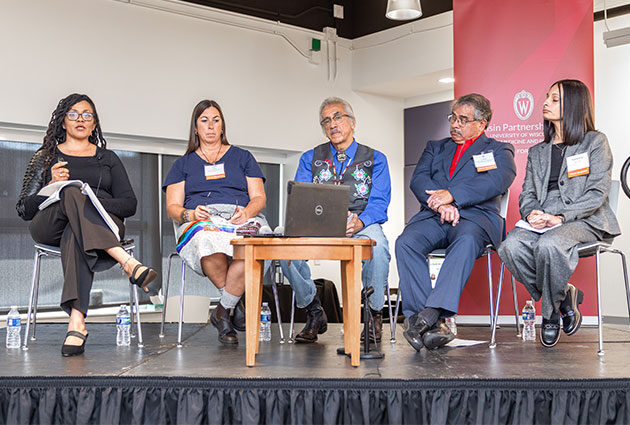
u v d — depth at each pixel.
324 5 7.16
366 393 2.50
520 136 4.71
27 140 5.67
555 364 2.92
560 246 3.41
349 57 7.36
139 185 6.27
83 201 3.38
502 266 3.63
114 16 5.86
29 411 2.57
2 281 5.57
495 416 2.49
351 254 2.82
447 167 3.94
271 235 2.97
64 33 5.61
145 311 6.20
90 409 2.56
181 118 6.21
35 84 5.47
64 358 3.18
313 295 3.83
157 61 6.08
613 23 6.18
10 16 5.36
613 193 3.74
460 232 3.54
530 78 4.70
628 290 3.54
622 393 2.52
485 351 3.37
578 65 4.66
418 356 3.18
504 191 3.83
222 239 3.54
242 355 3.24
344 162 4.05
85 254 3.37
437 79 6.93
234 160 4.02
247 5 6.61
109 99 5.82
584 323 4.62
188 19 6.26
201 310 5.97
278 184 7.24
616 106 6.21
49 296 5.75
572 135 3.74
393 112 7.71
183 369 2.79
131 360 3.09
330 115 4.01
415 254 3.57
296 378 2.53
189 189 3.94
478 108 3.91
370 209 3.90
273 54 6.79
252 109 6.64
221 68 6.45
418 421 2.51
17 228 5.66
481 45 4.79
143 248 6.27
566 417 2.50
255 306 2.87
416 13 5.57
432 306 3.35
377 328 3.70
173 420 2.54
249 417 2.49
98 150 3.84
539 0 4.70
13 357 3.23
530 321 3.90
